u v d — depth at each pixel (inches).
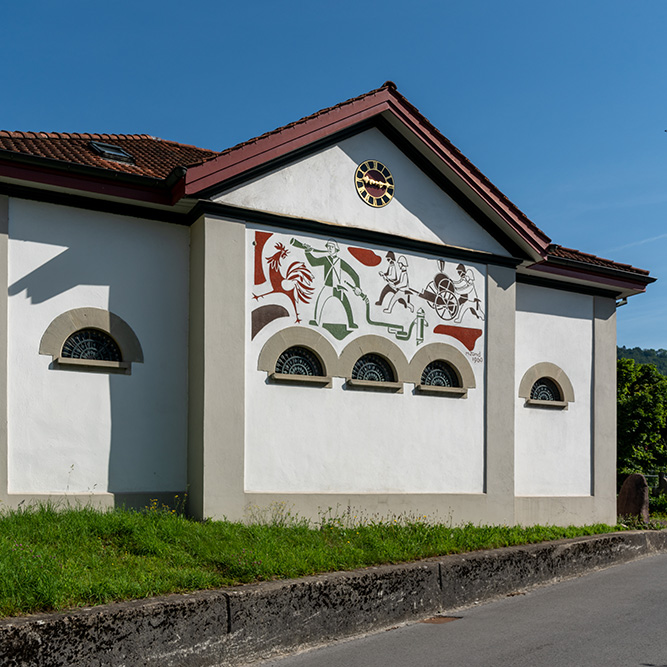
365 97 483.2
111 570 298.0
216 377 428.8
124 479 424.8
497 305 547.5
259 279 450.9
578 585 419.5
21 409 399.5
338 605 317.4
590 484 609.3
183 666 266.5
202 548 343.9
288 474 450.6
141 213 442.6
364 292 489.4
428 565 360.5
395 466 491.8
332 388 472.1
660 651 282.7
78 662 241.6
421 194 520.1
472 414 529.3
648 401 961.5
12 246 405.1
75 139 548.1
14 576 263.1
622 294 646.5
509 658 275.9
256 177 454.0
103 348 432.8
